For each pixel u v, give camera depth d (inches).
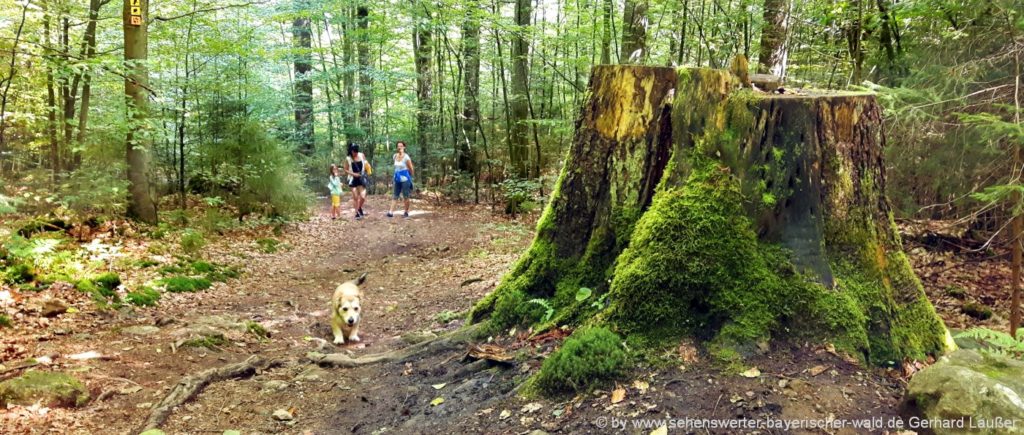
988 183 229.3
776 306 126.8
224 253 375.9
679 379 117.2
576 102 530.3
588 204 158.4
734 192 133.6
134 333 205.5
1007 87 214.4
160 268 301.7
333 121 869.2
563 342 138.2
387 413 138.6
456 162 711.1
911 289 137.6
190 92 462.9
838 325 124.1
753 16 403.2
